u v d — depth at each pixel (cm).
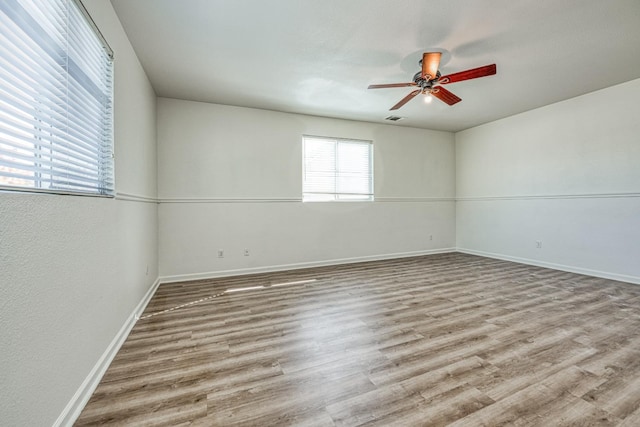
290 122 454
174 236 386
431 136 577
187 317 262
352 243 503
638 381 164
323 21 229
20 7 107
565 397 151
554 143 433
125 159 229
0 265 93
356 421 135
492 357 191
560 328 233
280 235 447
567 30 244
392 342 213
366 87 357
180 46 262
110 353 186
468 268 452
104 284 180
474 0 206
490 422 134
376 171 524
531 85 362
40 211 114
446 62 297
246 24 232
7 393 95
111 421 136
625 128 360
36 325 111
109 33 197
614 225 374
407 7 213
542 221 454
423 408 144
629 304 287
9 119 103
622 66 312
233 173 417
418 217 566
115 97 205
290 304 294
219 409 144
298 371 176
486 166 538
